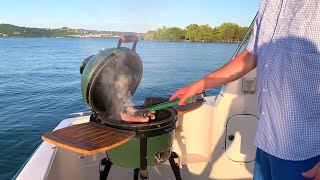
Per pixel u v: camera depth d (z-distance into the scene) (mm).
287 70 1228
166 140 1786
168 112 1990
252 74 2506
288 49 1226
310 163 1246
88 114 2910
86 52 52094
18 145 8305
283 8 1277
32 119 11062
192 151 2918
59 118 11242
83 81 1743
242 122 2600
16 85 19312
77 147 1436
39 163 1969
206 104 2756
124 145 1712
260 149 1516
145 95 13695
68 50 58594
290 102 1230
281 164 1302
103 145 1464
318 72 1171
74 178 2416
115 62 1778
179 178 2105
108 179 2555
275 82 1277
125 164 1760
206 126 2783
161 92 14539
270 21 1355
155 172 2686
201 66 25453
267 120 1334
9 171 6730
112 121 1771
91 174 2506
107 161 1987
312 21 1165
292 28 1220
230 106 2592
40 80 21703
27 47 69188
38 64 33062
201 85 1651
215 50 43656
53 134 1634
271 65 1301
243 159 2654
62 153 2301
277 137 1283
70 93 16469
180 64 26750
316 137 1211
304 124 1215
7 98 15117
